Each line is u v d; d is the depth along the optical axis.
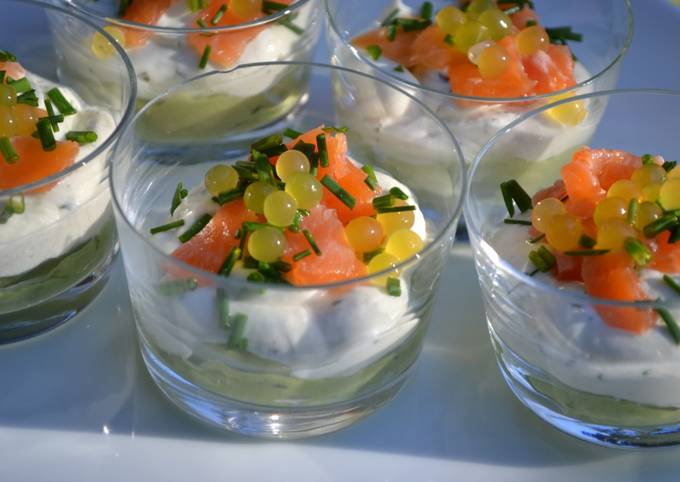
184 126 0.30
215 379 0.26
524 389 0.28
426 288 0.26
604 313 0.25
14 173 0.28
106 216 0.29
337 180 0.28
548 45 0.33
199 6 0.33
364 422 0.28
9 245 0.27
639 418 0.27
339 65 0.33
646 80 0.37
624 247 0.26
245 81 0.31
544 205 0.27
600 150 0.29
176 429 0.28
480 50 0.32
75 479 0.27
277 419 0.27
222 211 0.27
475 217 0.29
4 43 0.33
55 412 0.28
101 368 0.29
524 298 0.26
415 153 0.29
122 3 0.33
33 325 0.29
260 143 0.29
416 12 0.35
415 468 0.27
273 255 0.25
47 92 0.30
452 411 0.28
